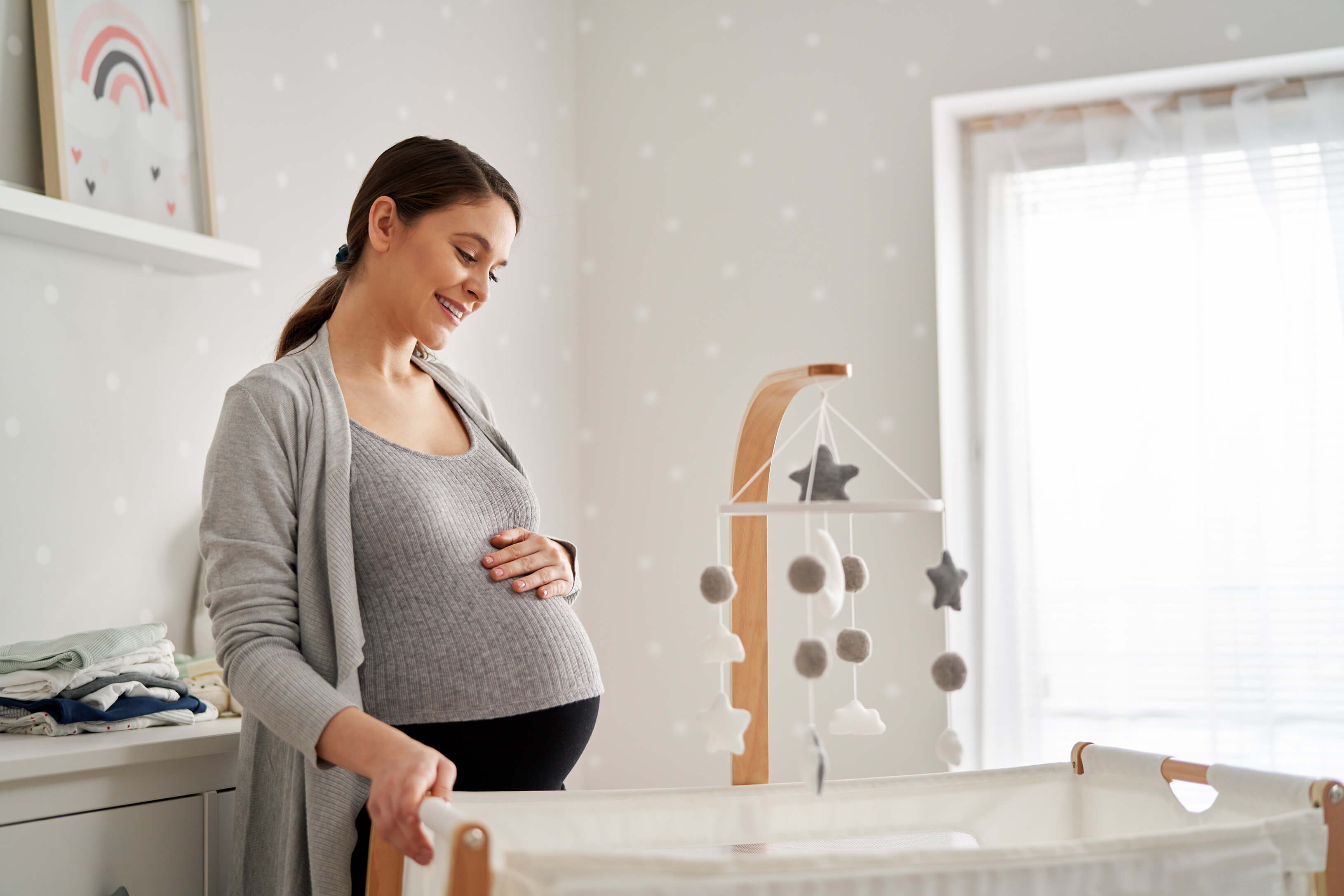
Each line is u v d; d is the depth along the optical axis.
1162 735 2.19
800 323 2.45
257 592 1.02
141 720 1.26
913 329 2.36
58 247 1.45
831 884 0.81
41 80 1.40
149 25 1.57
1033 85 2.31
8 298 1.38
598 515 2.58
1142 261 2.28
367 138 2.00
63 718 1.19
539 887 0.75
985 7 2.36
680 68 2.60
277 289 1.79
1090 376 2.30
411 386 1.27
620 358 2.59
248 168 1.74
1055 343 2.33
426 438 1.25
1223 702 2.14
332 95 1.92
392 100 2.07
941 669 1.03
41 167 1.41
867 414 2.38
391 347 1.23
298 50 1.86
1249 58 2.15
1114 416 2.28
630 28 2.64
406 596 1.11
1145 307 2.27
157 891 1.17
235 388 1.10
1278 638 2.13
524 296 2.43
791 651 2.37
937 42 2.39
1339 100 2.16
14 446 1.38
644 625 2.52
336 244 1.92
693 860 0.78
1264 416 2.17
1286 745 2.10
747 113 2.53
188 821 1.21
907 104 2.40
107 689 1.25
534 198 2.49
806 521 1.05
